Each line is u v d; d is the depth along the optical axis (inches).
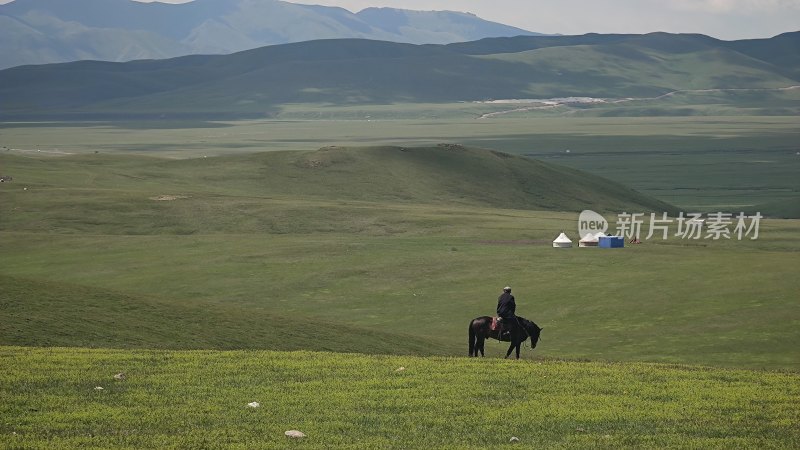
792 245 4271.7
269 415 1025.5
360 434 955.3
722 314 2516.0
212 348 1651.1
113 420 979.3
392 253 3708.2
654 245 3937.0
